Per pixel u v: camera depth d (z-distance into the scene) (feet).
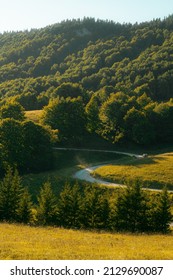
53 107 411.54
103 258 81.10
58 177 263.08
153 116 444.96
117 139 419.13
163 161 291.58
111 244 107.86
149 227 159.84
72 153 365.81
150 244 113.60
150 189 236.43
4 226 136.46
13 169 293.84
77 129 409.49
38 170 312.29
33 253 82.94
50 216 163.84
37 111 506.89
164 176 252.21
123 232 149.38
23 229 131.54
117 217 161.58
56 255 82.33
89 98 545.03
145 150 407.64
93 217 162.09
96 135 427.74
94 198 163.53
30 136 316.40
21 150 305.53
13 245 93.40
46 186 172.24
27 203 165.78
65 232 132.77
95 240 115.55
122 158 357.20
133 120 422.00
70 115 410.31
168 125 442.50
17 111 393.50
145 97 524.11
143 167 275.59
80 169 301.63
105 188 231.50
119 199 163.73
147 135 417.69
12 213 165.78
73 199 164.35
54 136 344.49
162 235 145.48
